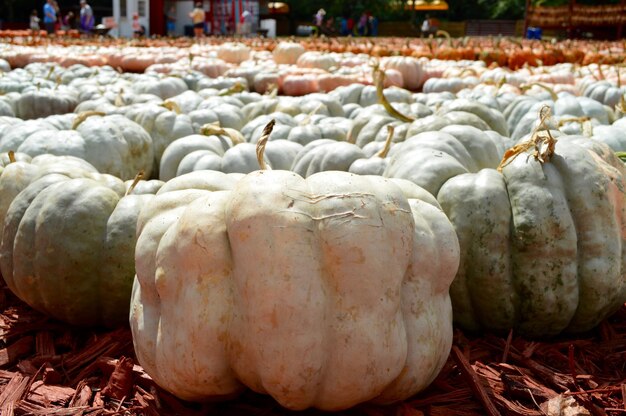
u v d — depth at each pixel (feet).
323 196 2.48
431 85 10.93
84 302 3.31
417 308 2.63
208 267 2.49
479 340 3.27
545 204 3.09
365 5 51.78
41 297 3.35
